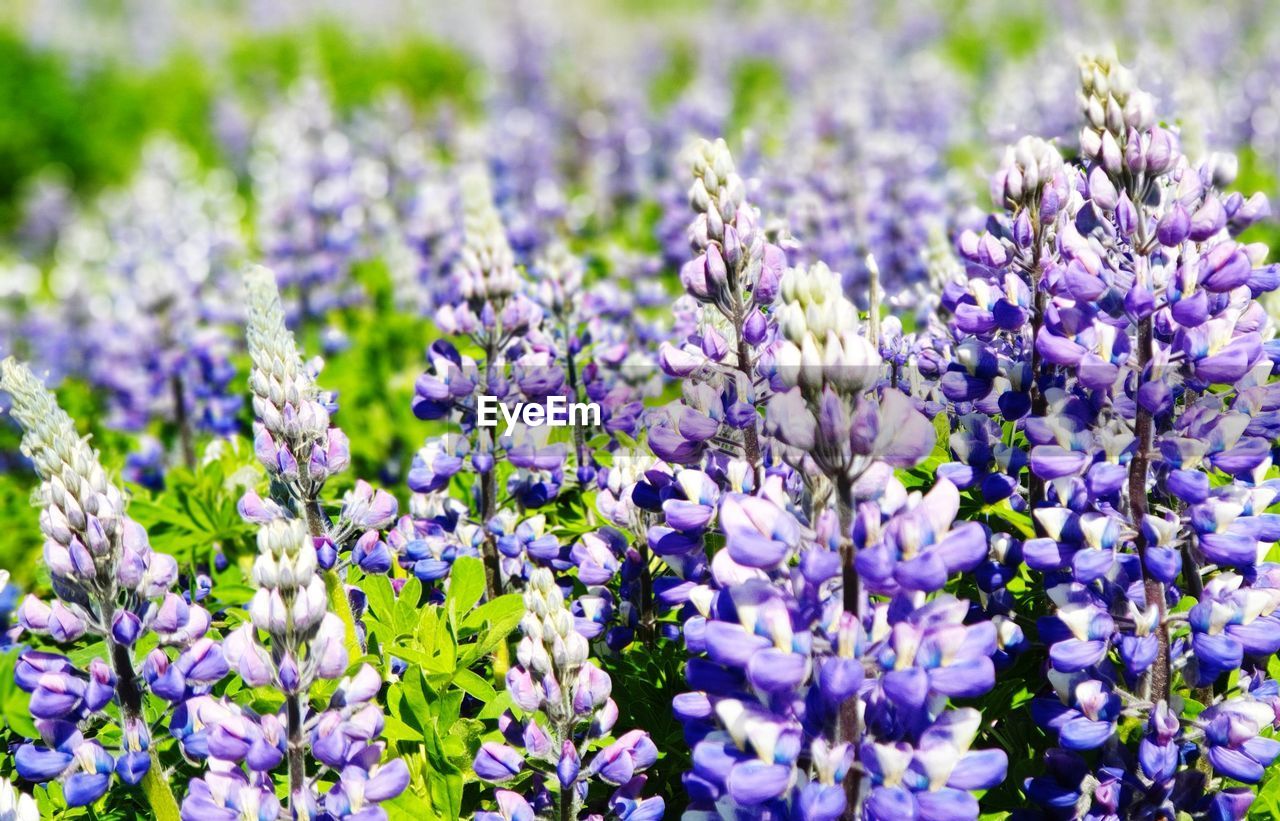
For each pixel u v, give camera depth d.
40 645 0.62
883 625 0.47
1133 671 0.50
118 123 2.67
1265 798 0.52
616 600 0.58
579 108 1.89
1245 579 0.51
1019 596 0.54
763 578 0.47
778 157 1.08
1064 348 0.50
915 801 0.46
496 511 0.59
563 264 0.66
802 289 0.46
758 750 0.46
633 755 0.51
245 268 0.58
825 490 0.47
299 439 0.54
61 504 0.50
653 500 0.54
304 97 1.35
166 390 0.83
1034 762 0.52
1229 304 0.51
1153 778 0.50
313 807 0.49
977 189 1.04
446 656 0.54
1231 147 1.32
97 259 1.58
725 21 3.22
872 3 3.02
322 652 0.48
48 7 4.29
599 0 4.43
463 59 2.65
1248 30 2.30
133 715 0.52
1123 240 0.51
